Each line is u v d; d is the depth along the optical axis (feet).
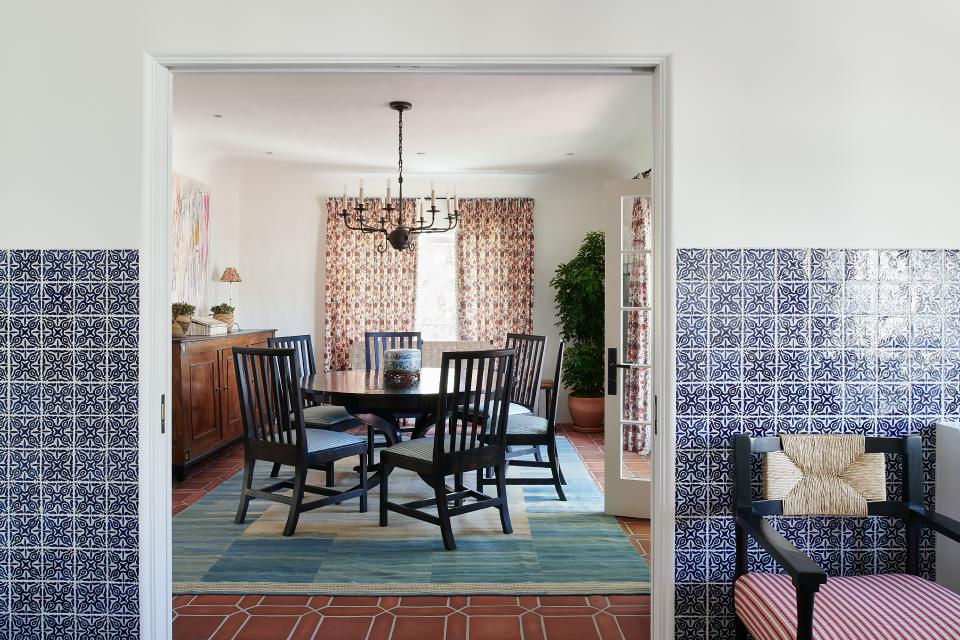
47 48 6.75
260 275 21.49
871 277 6.79
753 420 6.80
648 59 6.72
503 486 11.00
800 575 4.89
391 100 13.71
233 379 17.01
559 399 21.66
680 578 6.82
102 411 6.77
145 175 6.73
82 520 6.78
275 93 13.24
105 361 6.75
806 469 6.48
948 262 6.80
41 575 6.81
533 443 12.82
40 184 6.75
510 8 6.69
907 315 6.80
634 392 11.83
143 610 6.75
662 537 6.84
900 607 5.39
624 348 11.92
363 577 9.17
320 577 9.17
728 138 6.75
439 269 21.88
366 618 8.03
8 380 6.79
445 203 21.53
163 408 6.91
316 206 21.54
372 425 12.80
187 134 16.55
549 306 21.70
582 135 16.57
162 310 6.89
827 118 6.75
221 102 13.88
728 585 6.82
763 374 6.79
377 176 21.52
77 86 6.75
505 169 20.68
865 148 6.77
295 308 21.58
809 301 6.77
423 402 11.22
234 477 14.61
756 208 6.75
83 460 6.78
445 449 10.96
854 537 6.86
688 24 6.72
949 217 6.80
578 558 9.87
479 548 10.27
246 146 17.76
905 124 6.77
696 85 6.72
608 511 11.91
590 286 19.20
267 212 21.48
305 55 6.70
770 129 6.75
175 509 12.25
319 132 16.33
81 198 6.75
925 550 6.84
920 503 6.37
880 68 6.75
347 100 13.73
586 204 21.61
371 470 14.42
